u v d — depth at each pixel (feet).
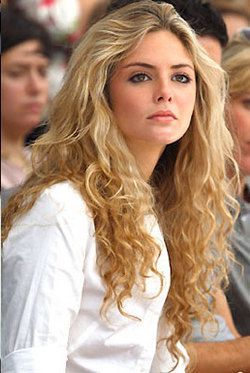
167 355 24.93
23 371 20.74
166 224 24.73
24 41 36.17
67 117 22.99
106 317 22.00
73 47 24.52
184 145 24.27
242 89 28.04
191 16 28.30
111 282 22.03
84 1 43.50
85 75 22.72
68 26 40.78
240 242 28.30
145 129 22.58
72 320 21.65
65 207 21.68
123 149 22.68
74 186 22.11
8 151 35.47
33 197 22.00
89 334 21.97
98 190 22.45
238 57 28.30
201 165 24.25
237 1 47.47
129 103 22.58
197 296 24.94
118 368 22.22
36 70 36.52
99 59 22.54
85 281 21.90
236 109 28.17
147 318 22.62
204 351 25.79
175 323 24.77
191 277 24.68
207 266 24.90
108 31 22.66
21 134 36.01
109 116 22.67
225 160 24.81
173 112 22.61
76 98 22.80
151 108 22.53
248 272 28.32
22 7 40.27
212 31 28.45
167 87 22.54
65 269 21.30
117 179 22.52
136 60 22.54
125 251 22.24
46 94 36.63
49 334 20.94
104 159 22.47
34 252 21.39
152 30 22.68
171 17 22.91
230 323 27.53
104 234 22.08
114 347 22.13
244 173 28.30
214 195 24.43
